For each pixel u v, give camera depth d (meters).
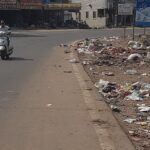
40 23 103.62
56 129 11.02
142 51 34.94
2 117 12.23
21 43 47.34
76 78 20.27
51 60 28.91
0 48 27.91
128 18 103.88
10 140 10.07
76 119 12.08
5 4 98.12
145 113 13.45
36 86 17.61
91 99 15.00
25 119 12.01
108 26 107.00
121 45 42.06
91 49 38.06
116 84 18.84
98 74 22.75
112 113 13.03
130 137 10.68
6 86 17.45
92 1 112.94
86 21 114.88
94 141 10.03
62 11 110.56
